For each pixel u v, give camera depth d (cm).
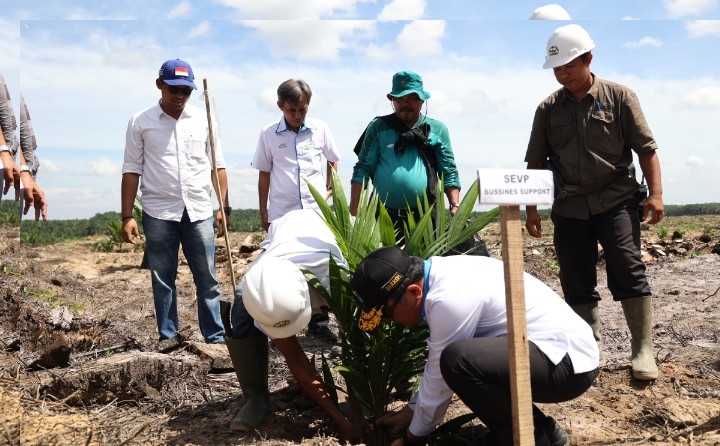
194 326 609
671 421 329
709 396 364
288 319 286
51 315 532
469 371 266
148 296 761
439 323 269
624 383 388
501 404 270
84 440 294
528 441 247
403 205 441
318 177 524
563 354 272
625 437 316
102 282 851
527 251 952
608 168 386
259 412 329
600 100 386
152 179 491
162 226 493
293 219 357
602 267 819
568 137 394
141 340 515
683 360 427
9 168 403
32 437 289
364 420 318
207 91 513
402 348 312
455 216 326
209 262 504
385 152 445
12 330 505
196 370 407
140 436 319
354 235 324
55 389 362
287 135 515
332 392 320
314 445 297
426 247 325
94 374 368
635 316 392
